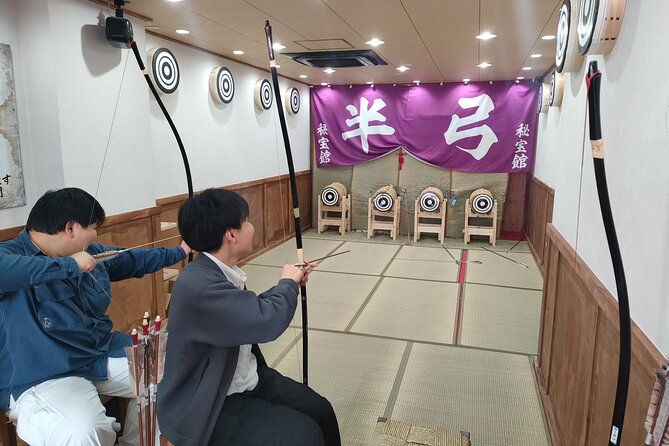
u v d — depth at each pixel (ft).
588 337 5.79
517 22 10.89
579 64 6.79
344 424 7.79
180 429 4.19
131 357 4.83
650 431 3.17
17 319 5.40
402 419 7.97
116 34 9.06
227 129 16.39
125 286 10.12
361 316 12.60
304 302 6.20
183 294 4.22
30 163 8.64
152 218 11.03
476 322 12.21
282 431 4.33
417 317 12.55
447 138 22.15
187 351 4.24
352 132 23.32
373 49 14.32
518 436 7.54
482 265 17.80
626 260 4.54
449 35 12.30
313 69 18.25
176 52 13.42
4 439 5.88
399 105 22.50
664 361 3.41
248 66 17.58
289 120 21.50
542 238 17.29
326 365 9.85
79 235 5.50
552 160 16.06
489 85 21.27
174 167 13.57
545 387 8.52
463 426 7.79
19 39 8.33
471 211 21.62
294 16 10.62
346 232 23.91
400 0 9.32
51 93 8.36
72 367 5.65
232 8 10.01
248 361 5.01
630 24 4.63
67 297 5.65
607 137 5.32
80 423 5.04
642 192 4.17
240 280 4.87
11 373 5.49
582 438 5.82
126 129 10.12
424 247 20.84
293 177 5.67
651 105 4.02
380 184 23.61
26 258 4.85
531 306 13.39
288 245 20.94
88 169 9.14
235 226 4.59
